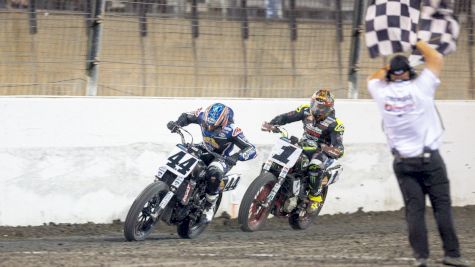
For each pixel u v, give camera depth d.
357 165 43.38
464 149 46.34
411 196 23.84
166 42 39.12
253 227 35.38
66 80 36.97
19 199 35.00
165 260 25.52
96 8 37.06
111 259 25.56
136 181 37.72
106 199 37.00
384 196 44.25
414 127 23.34
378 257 26.73
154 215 30.81
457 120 46.16
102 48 37.69
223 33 40.53
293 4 42.16
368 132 43.66
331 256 26.88
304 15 42.50
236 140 33.16
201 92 40.12
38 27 36.09
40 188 35.44
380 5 28.61
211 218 33.69
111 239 33.03
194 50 39.88
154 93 38.97
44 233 34.41
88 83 37.22
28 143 35.16
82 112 36.34
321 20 42.97
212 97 40.09
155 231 37.00
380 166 44.06
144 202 30.38
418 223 23.70
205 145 33.50
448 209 23.95
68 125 36.03
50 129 35.62
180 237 33.56
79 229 35.66
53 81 36.62
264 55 41.69
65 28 36.72
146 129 37.97
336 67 43.59
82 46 37.25
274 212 36.34
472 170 46.62
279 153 35.88
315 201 37.25
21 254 26.73
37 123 35.34
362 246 29.62
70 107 36.03
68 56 36.94
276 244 30.08
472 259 26.75
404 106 23.34
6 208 34.72
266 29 41.59
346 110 42.88
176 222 32.31
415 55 28.55
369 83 24.38
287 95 42.38
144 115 37.91
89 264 24.58
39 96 35.56
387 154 44.28
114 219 37.22
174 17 39.28
